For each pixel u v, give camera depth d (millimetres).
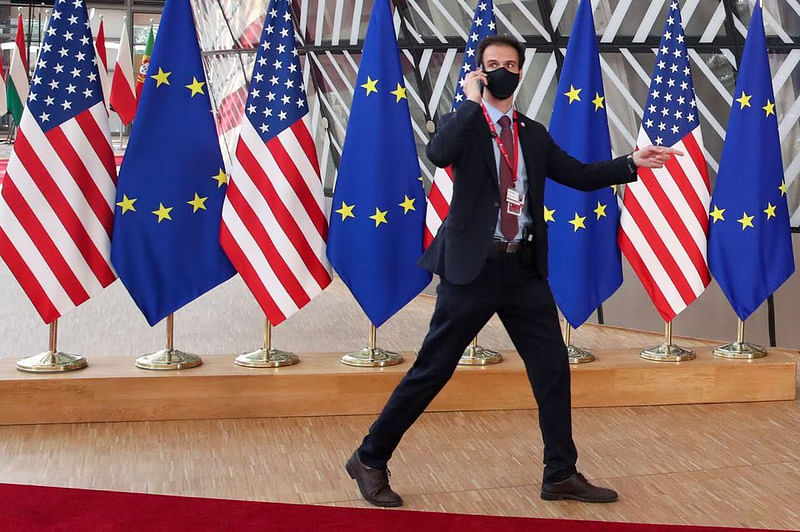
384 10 4816
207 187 4707
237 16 9820
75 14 4516
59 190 4504
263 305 4789
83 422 4570
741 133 5227
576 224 5184
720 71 6523
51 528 3266
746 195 5227
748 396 5223
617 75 6859
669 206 5184
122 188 4578
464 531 3371
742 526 3473
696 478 4000
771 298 6512
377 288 4898
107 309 7551
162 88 4602
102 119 4582
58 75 4500
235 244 4711
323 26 8742
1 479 3781
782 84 6375
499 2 7180
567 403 3646
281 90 4727
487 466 4109
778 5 6199
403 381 3607
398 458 4195
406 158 4883
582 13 5148
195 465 4027
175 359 4785
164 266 4664
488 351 5160
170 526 3332
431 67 7832
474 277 3432
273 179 4723
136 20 19625
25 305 7590
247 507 3555
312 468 4031
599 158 5180
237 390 4699
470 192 3496
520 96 7363
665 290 5223
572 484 3680
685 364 5148
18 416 4508
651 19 6555
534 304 3570
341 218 4859
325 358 5090
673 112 5184
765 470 4109
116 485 3756
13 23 20812
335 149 9328
